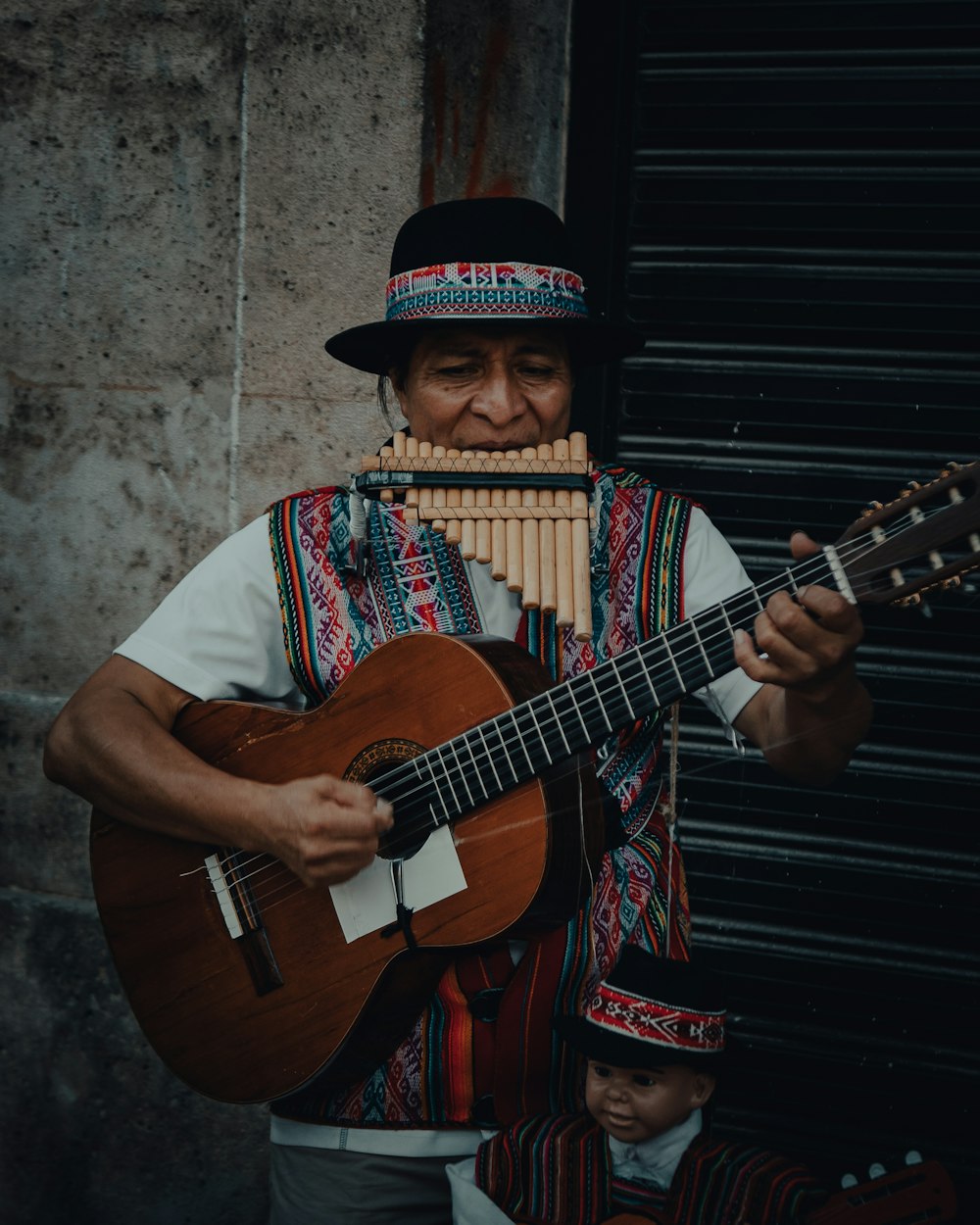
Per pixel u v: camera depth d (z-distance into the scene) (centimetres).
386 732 199
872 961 262
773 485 264
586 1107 198
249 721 212
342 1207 207
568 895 189
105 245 299
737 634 168
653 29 263
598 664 195
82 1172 321
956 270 249
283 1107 215
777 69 256
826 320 258
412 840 195
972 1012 257
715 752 270
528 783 187
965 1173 258
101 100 296
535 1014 195
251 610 218
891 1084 262
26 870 318
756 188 259
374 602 212
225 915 211
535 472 189
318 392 288
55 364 304
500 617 208
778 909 267
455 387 201
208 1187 312
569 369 206
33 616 312
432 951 195
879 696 257
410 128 276
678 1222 181
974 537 160
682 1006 182
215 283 293
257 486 294
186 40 290
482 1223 191
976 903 255
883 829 260
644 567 204
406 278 202
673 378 268
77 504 306
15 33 300
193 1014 214
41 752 313
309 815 193
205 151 291
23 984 320
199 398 296
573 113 269
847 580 165
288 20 282
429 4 272
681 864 207
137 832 217
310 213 285
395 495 194
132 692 218
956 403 252
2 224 305
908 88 248
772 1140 269
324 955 203
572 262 207
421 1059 202
